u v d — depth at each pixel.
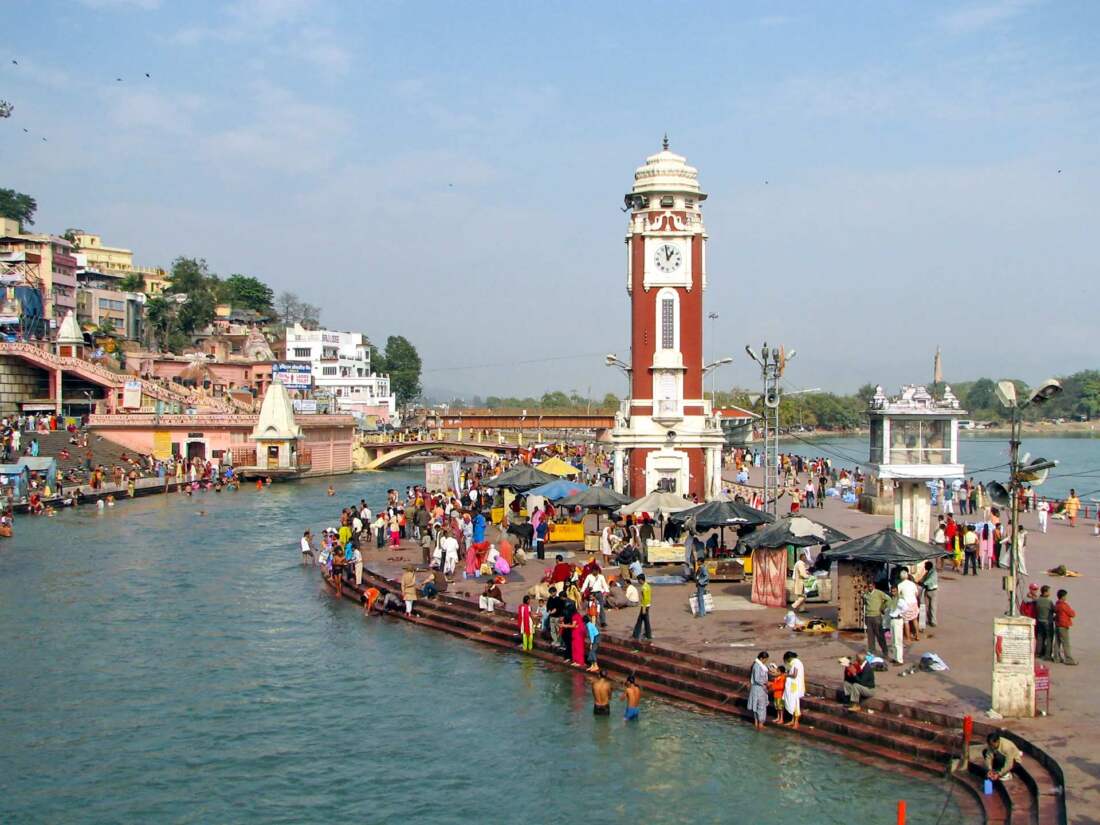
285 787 24.83
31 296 123.12
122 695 31.77
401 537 54.62
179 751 27.20
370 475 121.44
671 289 62.53
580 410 146.62
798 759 24.47
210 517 75.19
